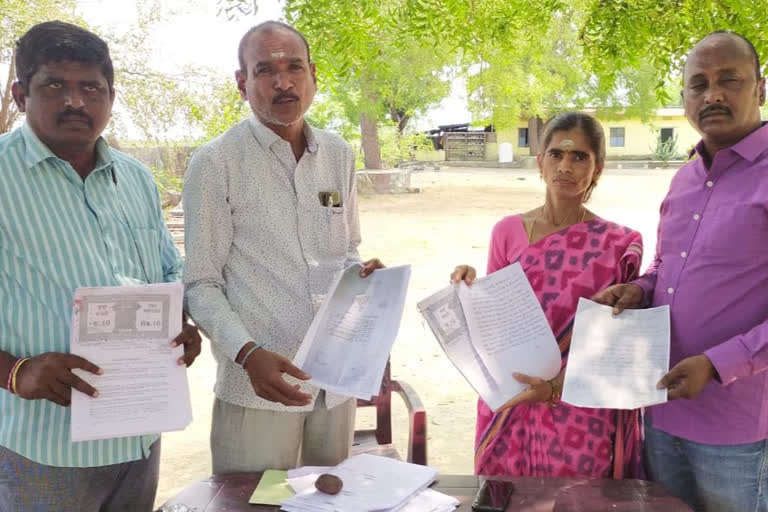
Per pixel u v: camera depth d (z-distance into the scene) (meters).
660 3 3.37
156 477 2.22
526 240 2.63
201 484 2.00
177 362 1.84
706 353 1.99
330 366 1.98
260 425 2.23
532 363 2.19
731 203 2.14
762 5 3.07
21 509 1.93
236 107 10.43
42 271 1.88
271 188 2.24
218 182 2.16
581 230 2.52
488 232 13.45
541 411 2.47
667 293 2.27
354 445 3.11
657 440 2.37
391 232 13.55
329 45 3.28
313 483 1.94
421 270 9.88
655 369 1.97
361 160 23.44
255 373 1.97
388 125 28.48
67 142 1.90
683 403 2.22
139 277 2.10
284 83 2.14
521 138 38.59
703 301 2.17
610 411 2.45
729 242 2.12
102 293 1.78
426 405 5.12
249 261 2.23
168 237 2.39
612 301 2.33
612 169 32.34
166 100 10.27
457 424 4.77
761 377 2.11
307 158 2.30
